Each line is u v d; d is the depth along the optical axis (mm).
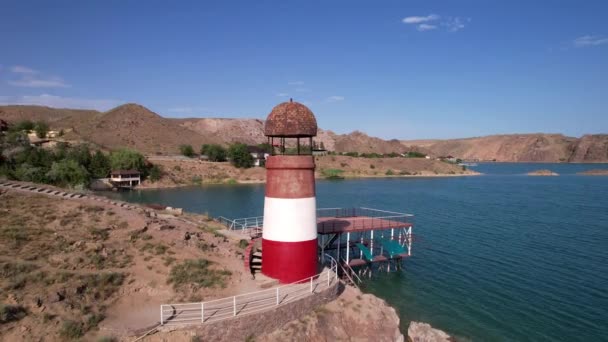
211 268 25484
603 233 59031
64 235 25078
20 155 86000
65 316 18203
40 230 24984
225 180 131000
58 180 84500
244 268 26438
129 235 27047
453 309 31906
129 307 20469
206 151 164250
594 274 40031
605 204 91562
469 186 139625
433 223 66625
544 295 34656
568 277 39188
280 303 21797
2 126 145250
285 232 24953
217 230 39000
